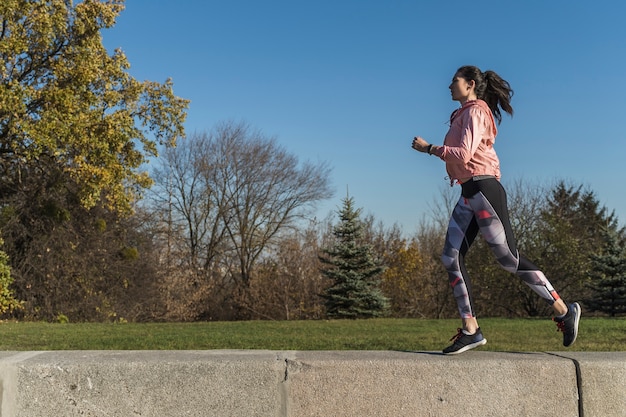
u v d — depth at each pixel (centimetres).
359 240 2903
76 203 2281
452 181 379
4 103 1641
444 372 323
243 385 318
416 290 3080
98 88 2009
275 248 3575
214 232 3697
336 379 320
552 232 2716
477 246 2755
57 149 1788
